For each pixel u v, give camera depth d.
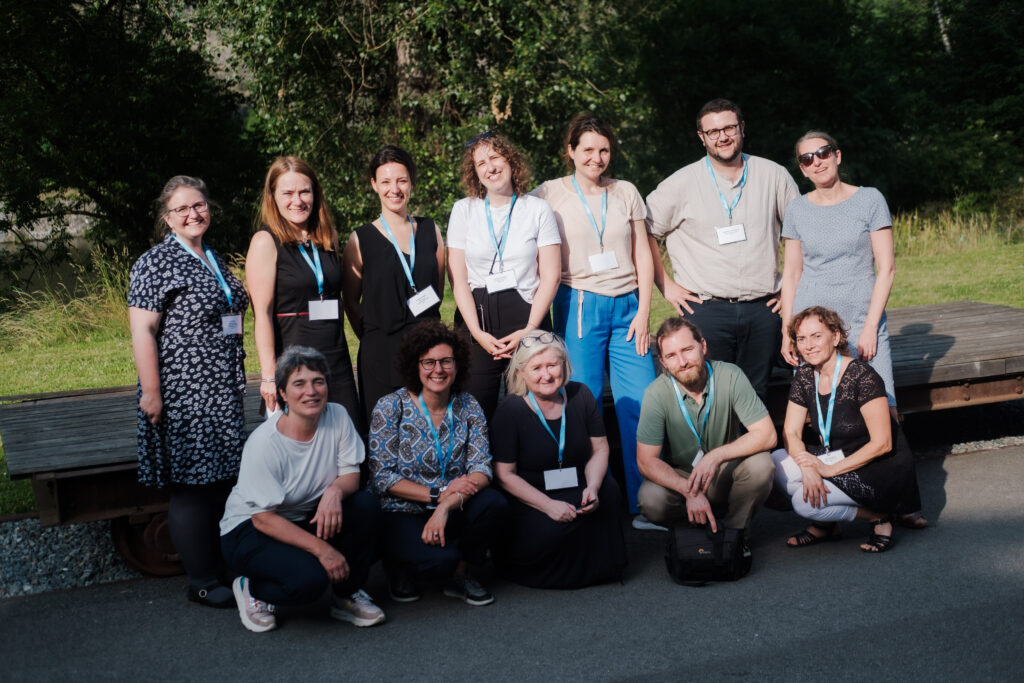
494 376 4.36
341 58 13.52
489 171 4.29
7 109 16.02
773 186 4.74
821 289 4.57
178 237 3.78
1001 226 17.44
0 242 16.91
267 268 3.90
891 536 4.18
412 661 3.30
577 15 13.88
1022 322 6.77
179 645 3.50
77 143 16.52
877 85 18.94
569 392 4.09
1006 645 3.22
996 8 20.78
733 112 4.57
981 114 20.48
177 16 16.52
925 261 14.03
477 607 3.76
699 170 4.74
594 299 4.56
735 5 18.25
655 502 4.18
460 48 12.36
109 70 17.02
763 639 3.35
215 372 3.73
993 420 6.36
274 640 3.52
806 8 18.94
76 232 19.06
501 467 3.93
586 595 3.85
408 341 3.79
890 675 3.06
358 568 3.64
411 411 3.85
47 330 10.88
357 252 4.22
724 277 4.70
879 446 4.09
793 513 4.80
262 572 3.49
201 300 3.70
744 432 4.45
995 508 4.62
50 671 3.31
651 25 18.62
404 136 13.31
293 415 3.56
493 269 4.33
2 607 3.93
